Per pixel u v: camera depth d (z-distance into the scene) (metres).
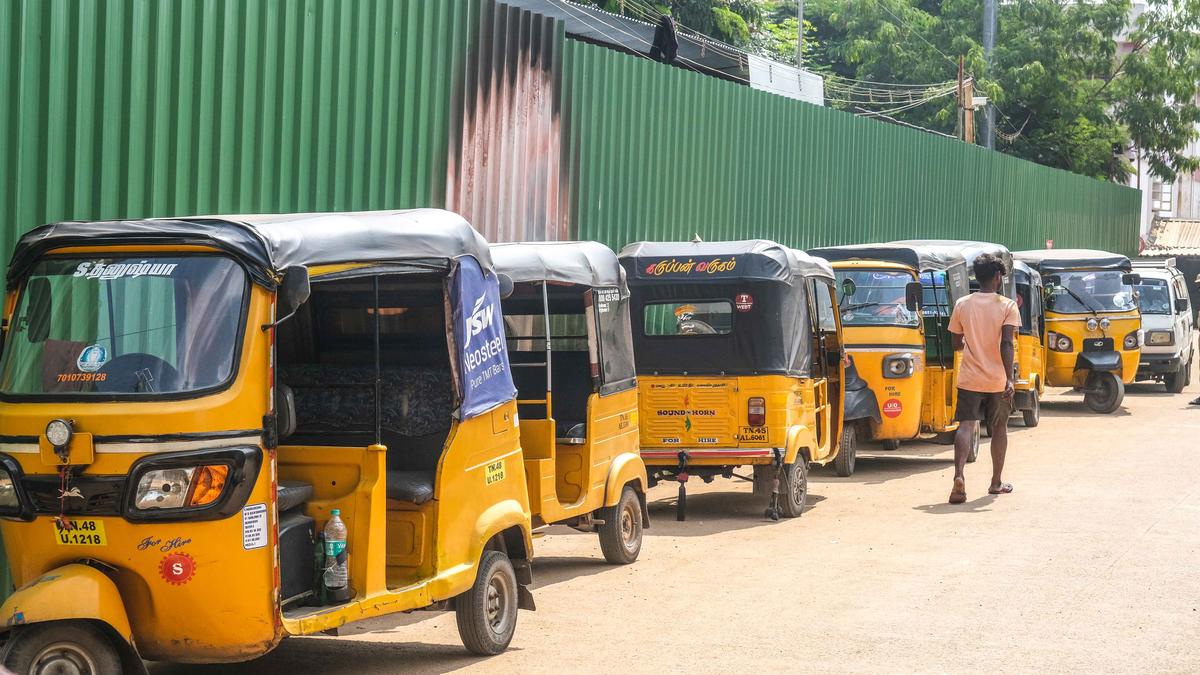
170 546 5.39
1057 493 12.65
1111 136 41.78
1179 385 25.52
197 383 5.49
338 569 6.04
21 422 5.53
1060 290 21.59
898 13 40.94
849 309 14.29
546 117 12.84
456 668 6.73
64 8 7.92
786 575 8.99
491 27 11.89
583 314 9.43
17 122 7.60
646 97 14.73
